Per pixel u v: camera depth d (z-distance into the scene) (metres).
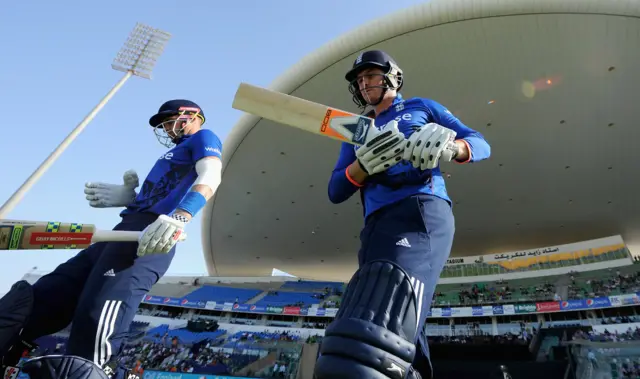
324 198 30.16
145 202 2.52
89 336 1.91
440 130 1.45
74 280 2.24
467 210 30.06
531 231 32.62
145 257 2.17
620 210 29.11
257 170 28.69
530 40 19.00
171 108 2.85
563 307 27.16
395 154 1.52
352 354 1.22
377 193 1.78
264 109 1.75
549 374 17.69
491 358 19.64
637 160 24.27
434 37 19.98
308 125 1.71
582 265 30.72
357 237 34.62
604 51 18.59
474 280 33.66
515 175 26.11
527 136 23.38
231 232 36.12
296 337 30.30
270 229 35.03
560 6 17.41
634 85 19.83
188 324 31.53
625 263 29.11
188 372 25.91
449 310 30.22
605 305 25.94
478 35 19.38
